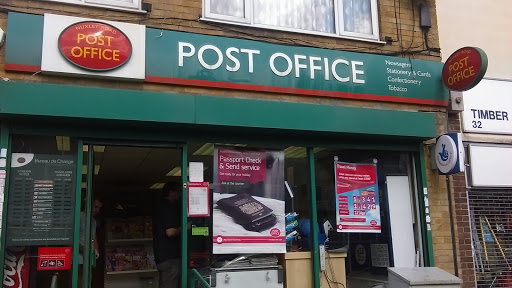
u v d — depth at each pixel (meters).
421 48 6.88
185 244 5.41
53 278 4.98
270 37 6.07
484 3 7.90
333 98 6.21
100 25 5.25
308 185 6.10
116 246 7.31
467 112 7.22
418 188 6.61
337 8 6.56
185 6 5.74
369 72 6.42
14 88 4.81
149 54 5.43
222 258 5.60
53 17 5.12
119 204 9.93
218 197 5.68
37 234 4.96
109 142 5.34
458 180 6.88
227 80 5.70
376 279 6.04
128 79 5.29
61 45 5.08
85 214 5.16
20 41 5.00
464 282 6.58
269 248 5.77
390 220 6.45
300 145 6.09
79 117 4.96
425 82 6.71
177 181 6.21
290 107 5.79
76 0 5.33
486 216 7.18
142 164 7.22
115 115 5.08
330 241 6.08
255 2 6.24
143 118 5.17
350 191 6.31
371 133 6.12
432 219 6.55
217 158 5.75
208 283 5.31
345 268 6.05
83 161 5.25
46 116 4.89
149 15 5.56
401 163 6.69
